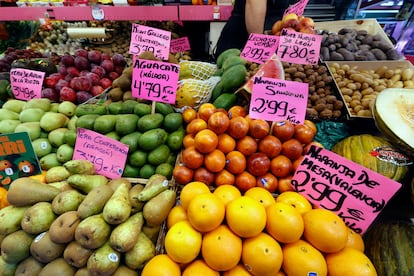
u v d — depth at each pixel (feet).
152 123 4.38
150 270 2.88
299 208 3.35
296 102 3.86
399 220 3.91
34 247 3.08
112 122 4.43
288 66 5.72
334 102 4.99
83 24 11.14
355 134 4.83
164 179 3.73
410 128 3.76
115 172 4.30
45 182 4.09
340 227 2.91
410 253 3.39
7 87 6.02
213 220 2.88
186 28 12.00
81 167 3.85
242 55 6.15
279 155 3.86
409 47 12.83
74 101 5.52
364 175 3.34
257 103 3.95
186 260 2.91
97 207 3.20
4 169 4.10
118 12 10.45
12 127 4.82
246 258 2.88
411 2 11.91
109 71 6.40
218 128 3.72
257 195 3.42
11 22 10.71
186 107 5.06
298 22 6.48
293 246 2.97
